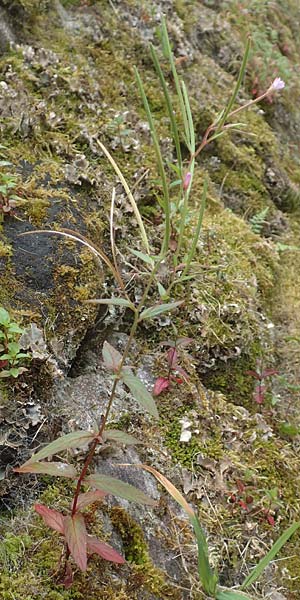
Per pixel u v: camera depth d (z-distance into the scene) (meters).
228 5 4.46
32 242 1.99
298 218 3.61
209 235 2.70
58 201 2.15
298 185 3.77
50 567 1.53
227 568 1.87
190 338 2.19
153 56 1.61
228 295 2.51
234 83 3.82
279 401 2.50
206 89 3.51
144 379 2.17
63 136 2.44
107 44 3.14
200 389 2.24
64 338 1.94
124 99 3.02
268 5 5.04
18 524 1.60
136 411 2.03
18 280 1.91
